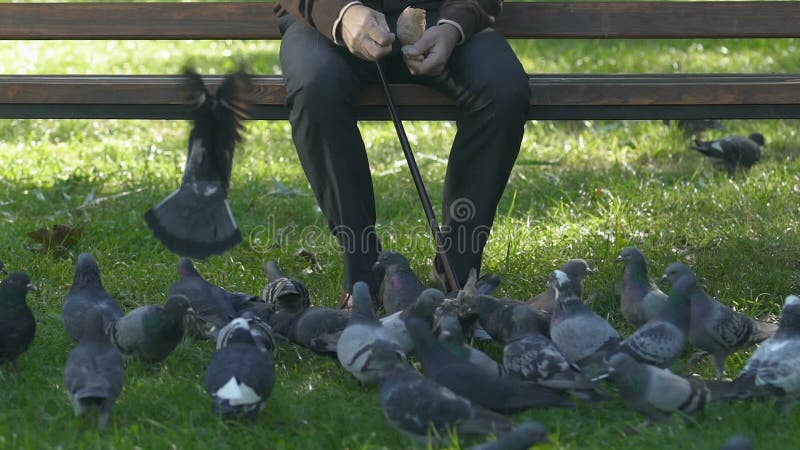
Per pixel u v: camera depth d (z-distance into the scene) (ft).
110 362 14.01
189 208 14.62
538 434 11.86
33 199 25.68
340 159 16.79
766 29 19.74
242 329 14.43
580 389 14.01
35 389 15.14
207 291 17.29
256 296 17.97
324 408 14.37
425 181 27.40
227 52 46.73
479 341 16.85
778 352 14.19
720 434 13.29
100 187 26.76
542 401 13.41
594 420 14.07
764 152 30.17
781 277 19.71
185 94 16.21
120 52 46.50
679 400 13.58
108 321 16.57
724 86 17.87
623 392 13.80
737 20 19.76
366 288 15.21
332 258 21.70
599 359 15.07
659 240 21.95
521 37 19.99
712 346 15.96
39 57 44.73
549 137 32.09
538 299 17.42
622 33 19.88
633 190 25.53
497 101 16.75
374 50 16.57
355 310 15.06
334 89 16.66
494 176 17.07
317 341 15.92
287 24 18.69
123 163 29.09
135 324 15.80
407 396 13.10
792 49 43.16
